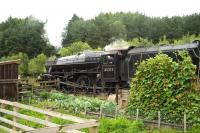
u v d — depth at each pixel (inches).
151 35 3356.3
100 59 1075.3
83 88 1113.4
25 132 279.6
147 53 906.7
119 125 546.6
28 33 2699.3
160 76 584.1
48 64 1333.7
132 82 636.1
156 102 585.0
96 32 3221.0
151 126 560.4
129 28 3683.6
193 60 816.9
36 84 1101.7
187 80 558.3
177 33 3174.2
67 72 1198.9
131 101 631.8
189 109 543.2
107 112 682.2
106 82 1029.8
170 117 561.3
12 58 2300.7
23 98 907.4
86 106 722.2
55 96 901.2
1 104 546.6
